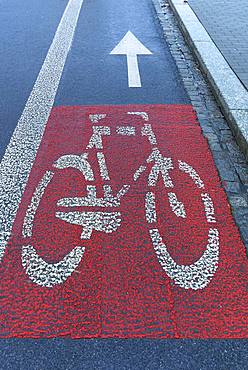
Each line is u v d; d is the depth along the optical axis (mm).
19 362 2869
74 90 6504
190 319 3121
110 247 3691
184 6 9930
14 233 3842
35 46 8148
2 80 6809
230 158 4906
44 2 11031
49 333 3029
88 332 3035
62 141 5215
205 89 6578
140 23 9492
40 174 4621
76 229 3877
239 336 3014
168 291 3318
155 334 3025
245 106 5641
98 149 5039
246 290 3328
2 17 9773
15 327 3068
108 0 11219
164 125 5562
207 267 3516
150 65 7398
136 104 6105
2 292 3312
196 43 7719
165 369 2832
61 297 3271
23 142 5215
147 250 3666
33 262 3557
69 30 8992
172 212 4070
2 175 4609
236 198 4266
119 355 2902
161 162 4801
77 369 2830
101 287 3346
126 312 3164
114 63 7445
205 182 4488
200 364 2859
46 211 4094
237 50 7434
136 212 4066
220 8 9766
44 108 6000
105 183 4453
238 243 3740
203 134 5375
